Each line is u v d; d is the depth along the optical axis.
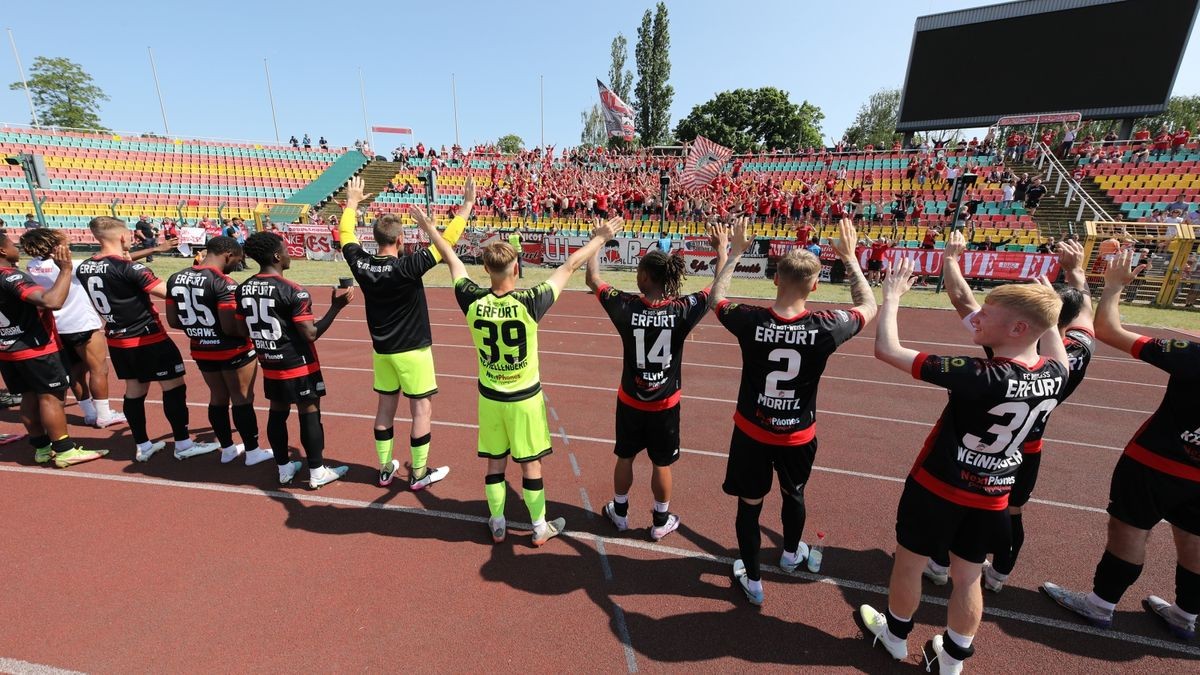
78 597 3.06
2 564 3.31
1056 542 3.90
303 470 4.61
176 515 3.88
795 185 27.59
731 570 3.49
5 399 5.89
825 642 2.93
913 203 22.56
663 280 3.16
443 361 8.38
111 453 4.86
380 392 4.14
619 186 27.88
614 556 3.59
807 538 3.87
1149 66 21.12
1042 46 23.09
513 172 32.97
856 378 8.01
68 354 5.26
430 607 3.08
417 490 4.33
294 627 2.90
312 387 4.07
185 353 8.76
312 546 3.58
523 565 3.46
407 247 21.00
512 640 2.87
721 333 10.87
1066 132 24.00
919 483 2.53
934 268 16.45
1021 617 3.15
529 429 3.36
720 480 4.68
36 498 4.06
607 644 2.87
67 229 23.58
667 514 3.72
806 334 2.67
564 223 24.20
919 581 2.60
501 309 3.12
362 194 4.21
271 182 31.30
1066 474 5.01
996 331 2.25
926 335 11.33
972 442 2.33
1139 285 14.97
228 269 4.34
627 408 3.39
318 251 21.05
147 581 3.20
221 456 4.73
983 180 23.25
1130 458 2.88
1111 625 3.09
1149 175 20.89
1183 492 2.73
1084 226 17.39
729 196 24.31
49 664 2.62
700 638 2.93
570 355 8.96
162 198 27.33
